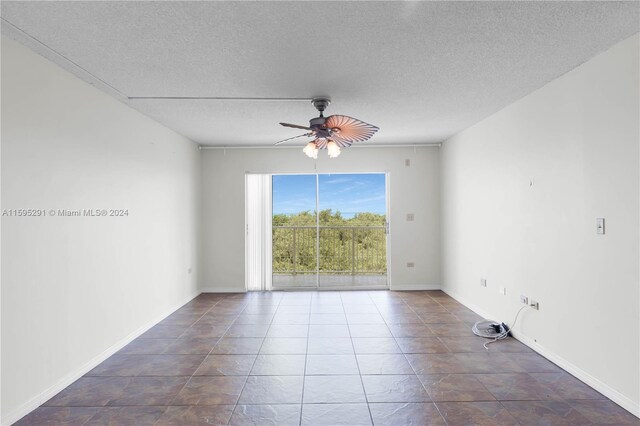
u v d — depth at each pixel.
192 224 5.70
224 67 2.85
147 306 4.19
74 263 2.94
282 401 2.60
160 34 2.31
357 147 6.18
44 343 2.61
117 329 3.55
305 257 7.25
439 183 6.18
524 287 3.65
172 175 4.93
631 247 2.41
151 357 3.38
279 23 2.20
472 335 3.92
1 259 2.28
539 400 2.59
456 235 5.44
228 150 6.17
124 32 2.28
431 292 6.00
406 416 2.40
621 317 2.50
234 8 2.03
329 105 3.86
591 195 2.75
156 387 2.81
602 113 2.64
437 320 4.46
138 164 4.01
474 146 4.77
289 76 3.04
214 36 2.35
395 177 6.18
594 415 2.39
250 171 6.18
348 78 3.10
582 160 2.84
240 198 6.17
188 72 2.94
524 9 2.07
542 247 3.35
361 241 7.26
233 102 3.71
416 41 2.45
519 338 3.75
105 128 3.39
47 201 2.66
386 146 6.18
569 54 2.66
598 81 2.67
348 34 2.34
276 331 4.10
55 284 2.72
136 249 3.95
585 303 2.82
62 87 2.82
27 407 2.44
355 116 4.32
